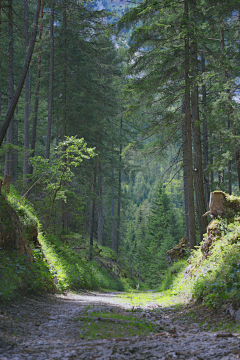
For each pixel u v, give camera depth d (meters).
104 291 17.58
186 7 12.67
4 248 7.66
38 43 19.36
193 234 13.37
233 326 4.85
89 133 22.80
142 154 14.50
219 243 9.25
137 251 59.00
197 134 13.83
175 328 5.63
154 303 10.25
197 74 12.61
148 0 11.98
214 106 14.04
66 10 19.41
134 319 6.43
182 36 11.98
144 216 73.88
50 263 11.13
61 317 6.04
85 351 3.81
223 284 6.62
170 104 13.91
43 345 4.04
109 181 32.69
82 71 21.00
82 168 23.80
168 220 46.47
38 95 19.77
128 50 12.69
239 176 15.51
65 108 20.09
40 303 7.07
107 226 41.25
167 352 3.68
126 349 3.86
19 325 4.82
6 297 5.94
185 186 19.42
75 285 13.25
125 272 31.11
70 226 20.38
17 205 10.05
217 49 18.34
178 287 11.38
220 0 11.86
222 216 10.27
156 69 12.38
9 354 3.43
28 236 9.81
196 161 13.78
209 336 4.41
